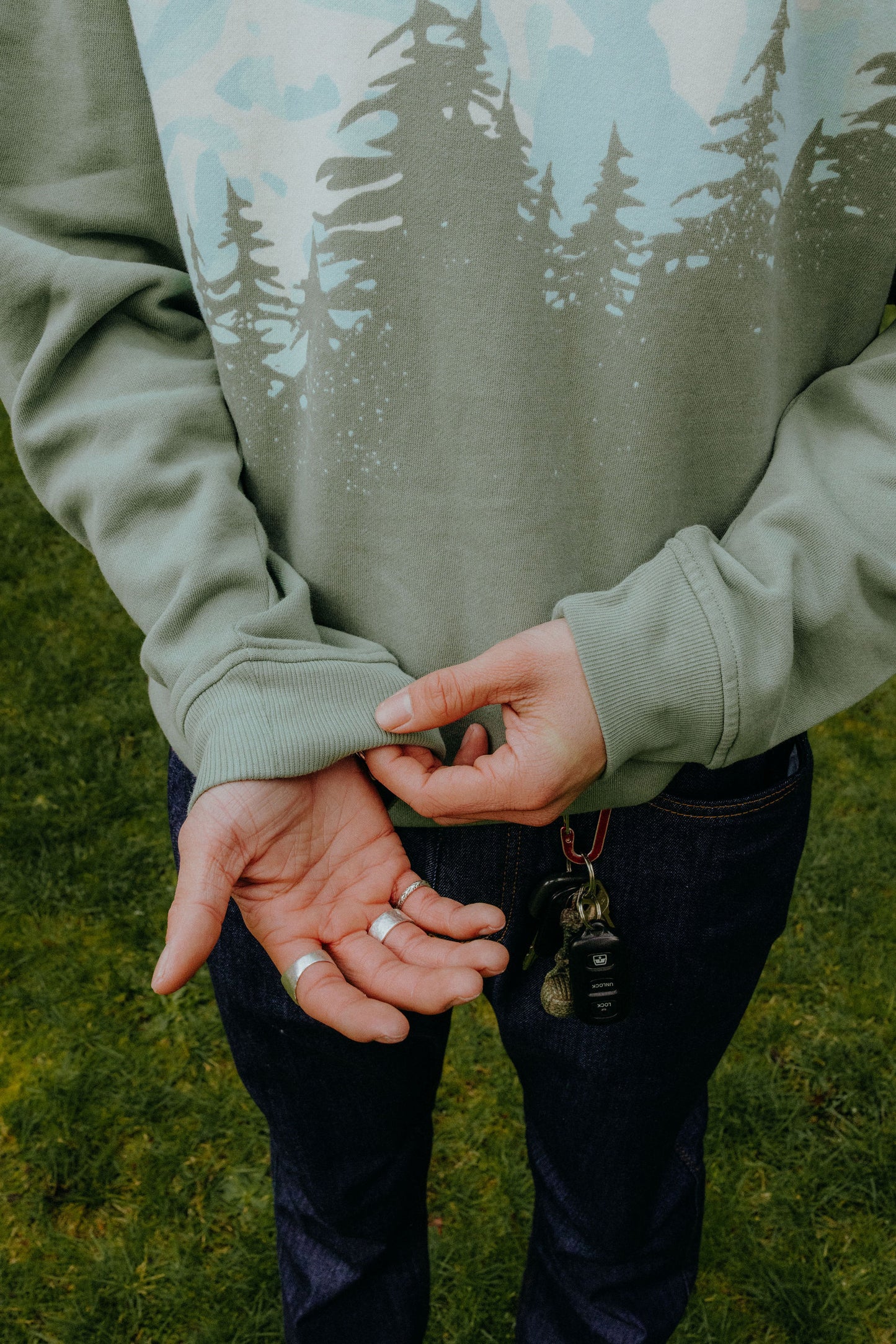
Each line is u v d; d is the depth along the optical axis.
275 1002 0.70
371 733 0.61
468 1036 1.30
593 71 0.56
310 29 0.56
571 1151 0.77
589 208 0.58
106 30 0.62
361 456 0.62
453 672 0.60
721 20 0.55
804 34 0.57
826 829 1.55
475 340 0.59
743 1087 1.23
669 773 0.65
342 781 0.63
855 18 0.56
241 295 0.61
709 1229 1.11
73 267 0.64
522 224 0.58
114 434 0.65
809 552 0.61
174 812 0.73
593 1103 0.74
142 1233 1.13
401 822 0.67
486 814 0.63
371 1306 0.83
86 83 0.63
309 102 0.57
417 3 0.55
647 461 0.62
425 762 0.64
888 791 1.61
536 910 0.69
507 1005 0.73
